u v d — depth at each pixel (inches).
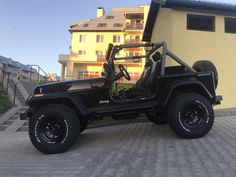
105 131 175.3
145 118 184.2
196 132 136.8
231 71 245.8
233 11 245.3
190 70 143.8
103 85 139.2
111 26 1125.7
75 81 139.6
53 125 134.5
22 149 154.9
